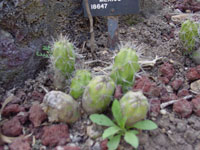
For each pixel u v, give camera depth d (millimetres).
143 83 296
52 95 252
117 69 258
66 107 250
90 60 372
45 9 338
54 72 319
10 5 312
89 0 352
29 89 324
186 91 319
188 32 353
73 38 403
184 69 366
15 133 258
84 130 267
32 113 271
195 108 292
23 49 326
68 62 290
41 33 344
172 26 466
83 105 262
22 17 322
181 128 272
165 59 381
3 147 246
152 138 263
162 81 339
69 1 382
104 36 421
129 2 358
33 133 265
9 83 321
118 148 248
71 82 288
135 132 241
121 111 237
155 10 492
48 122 273
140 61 358
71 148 237
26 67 330
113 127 239
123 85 265
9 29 323
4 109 281
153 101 293
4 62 315
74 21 400
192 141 264
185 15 484
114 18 369
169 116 288
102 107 253
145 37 429
